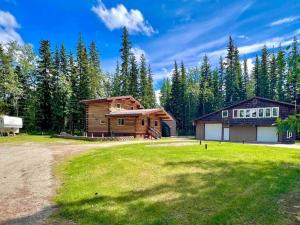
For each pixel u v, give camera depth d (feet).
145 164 36.17
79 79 159.12
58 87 152.56
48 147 67.97
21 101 159.74
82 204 21.62
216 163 35.83
